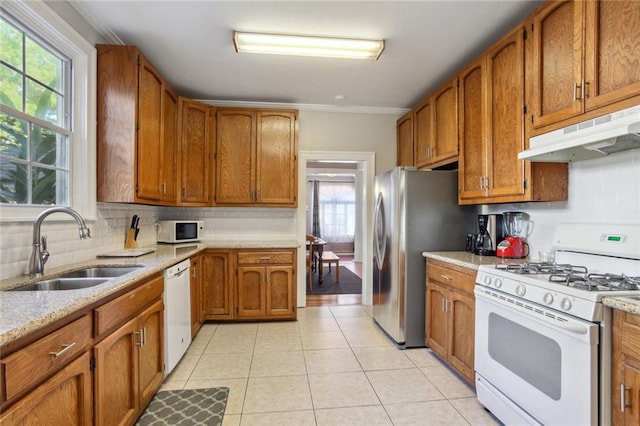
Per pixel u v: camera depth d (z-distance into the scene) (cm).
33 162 188
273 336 322
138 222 311
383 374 246
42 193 195
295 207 391
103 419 145
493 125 240
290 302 364
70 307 119
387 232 316
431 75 321
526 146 209
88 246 233
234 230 411
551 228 230
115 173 236
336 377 242
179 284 256
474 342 215
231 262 356
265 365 261
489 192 245
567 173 216
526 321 164
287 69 309
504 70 229
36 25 181
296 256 366
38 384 106
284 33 246
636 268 170
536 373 159
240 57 285
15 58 176
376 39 255
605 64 157
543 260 230
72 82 217
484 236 263
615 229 180
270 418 192
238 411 199
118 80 236
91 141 227
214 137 375
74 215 179
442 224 298
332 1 210
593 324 133
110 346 151
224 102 396
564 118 180
